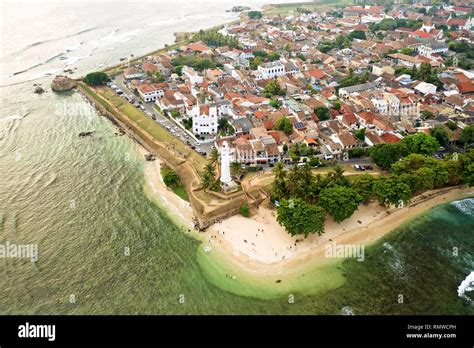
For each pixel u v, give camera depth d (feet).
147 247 405.80
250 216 449.48
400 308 335.67
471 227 428.15
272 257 388.98
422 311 332.60
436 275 368.68
